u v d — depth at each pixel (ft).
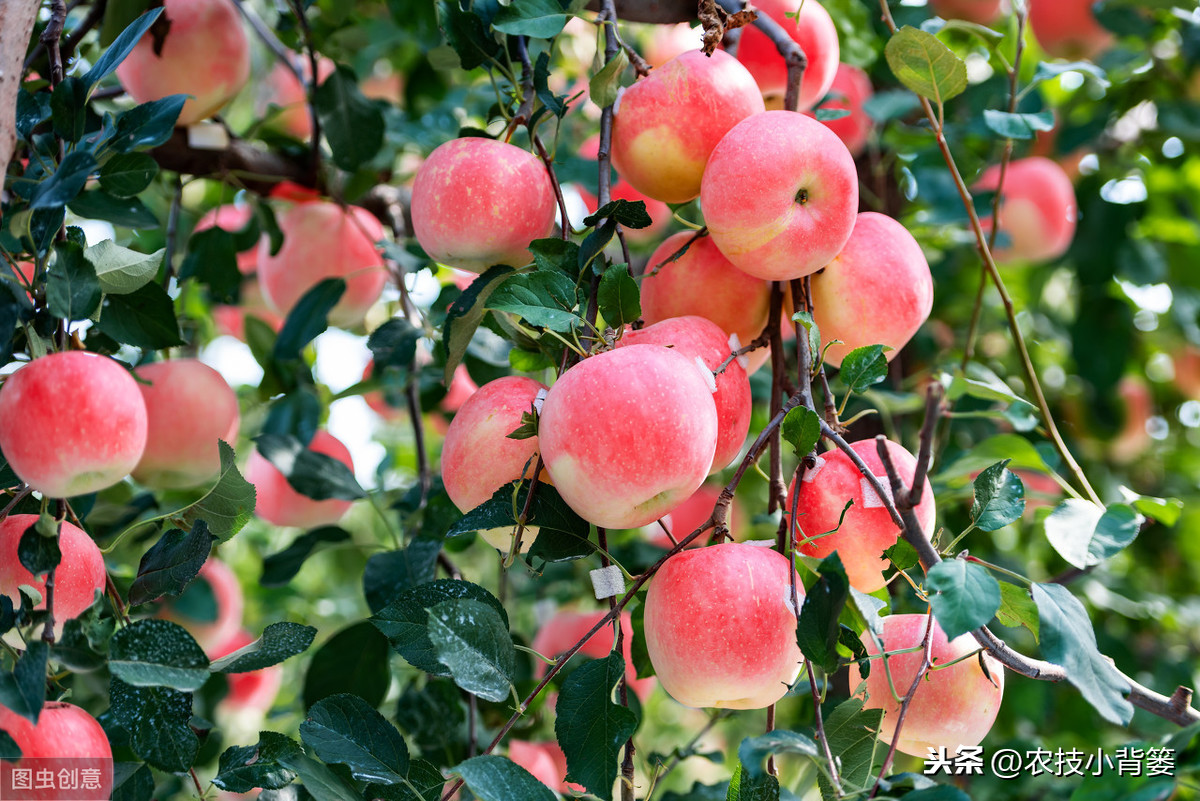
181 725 4.98
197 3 5.98
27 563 4.89
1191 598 7.84
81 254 5.00
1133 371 8.02
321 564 10.62
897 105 6.25
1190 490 8.15
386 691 5.94
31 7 4.94
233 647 6.79
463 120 7.47
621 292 5.05
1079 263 7.48
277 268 6.55
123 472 4.89
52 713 4.87
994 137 6.58
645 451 4.86
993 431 7.13
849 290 5.26
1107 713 4.86
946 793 4.75
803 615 4.87
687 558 5.02
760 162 5.09
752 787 4.94
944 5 6.69
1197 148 7.52
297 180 6.48
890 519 5.10
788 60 5.40
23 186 5.38
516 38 5.52
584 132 7.70
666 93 5.24
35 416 4.81
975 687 5.10
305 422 6.49
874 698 5.13
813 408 5.01
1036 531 7.31
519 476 5.08
